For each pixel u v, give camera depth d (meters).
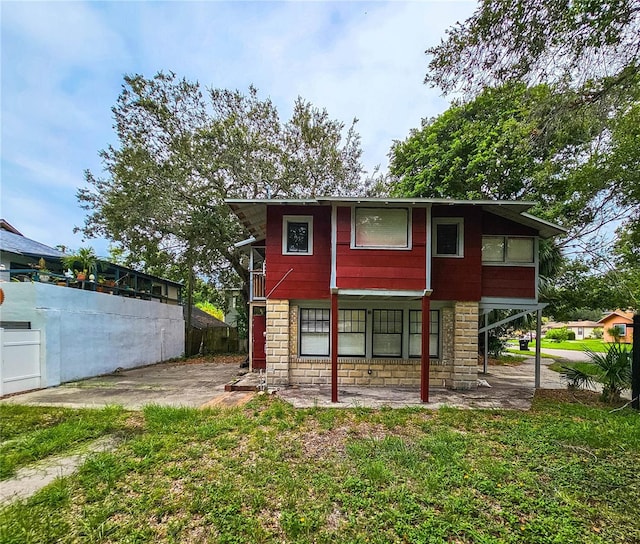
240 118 16.06
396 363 9.23
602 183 8.49
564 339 39.06
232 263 17.55
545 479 3.98
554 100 5.79
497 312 14.87
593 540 2.93
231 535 3.03
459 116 15.00
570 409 6.89
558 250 14.02
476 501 3.48
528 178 13.65
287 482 3.85
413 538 2.96
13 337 8.63
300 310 9.42
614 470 4.18
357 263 7.82
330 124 17.11
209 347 19.33
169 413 6.22
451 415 6.41
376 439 5.16
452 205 8.70
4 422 6.08
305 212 9.19
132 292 14.37
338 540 2.95
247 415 6.42
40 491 3.74
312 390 8.62
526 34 5.12
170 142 15.27
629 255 12.03
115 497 3.61
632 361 7.14
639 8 4.53
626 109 6.32
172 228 15.45
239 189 16.38
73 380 10.37
